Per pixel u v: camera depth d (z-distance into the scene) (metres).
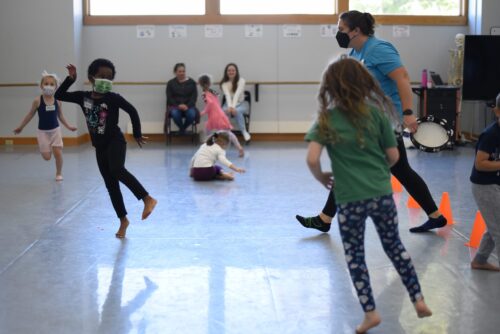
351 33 4.50
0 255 4.53
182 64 10.69
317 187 6.96
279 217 5.62
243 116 10.76
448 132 7.08
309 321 3.36
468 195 6.50
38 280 4.01
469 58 10.08
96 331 3.25
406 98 4.37
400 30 11.10
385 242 3.10
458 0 11.14
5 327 3.30
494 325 3.27
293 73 11.19
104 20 11.01
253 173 7.87
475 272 4.09
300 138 11.35
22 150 9.98
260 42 11.11
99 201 6.27
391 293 3.73
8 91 10.66
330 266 4.25
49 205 6.10
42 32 10.55
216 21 11.05
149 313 3.47
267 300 3.65
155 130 11.23
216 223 5.41
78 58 10.79
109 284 3.93
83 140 11.09
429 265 4.25
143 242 4.84
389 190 3.01
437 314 3.41
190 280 3.99
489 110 10.91
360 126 2.94
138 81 11.14
